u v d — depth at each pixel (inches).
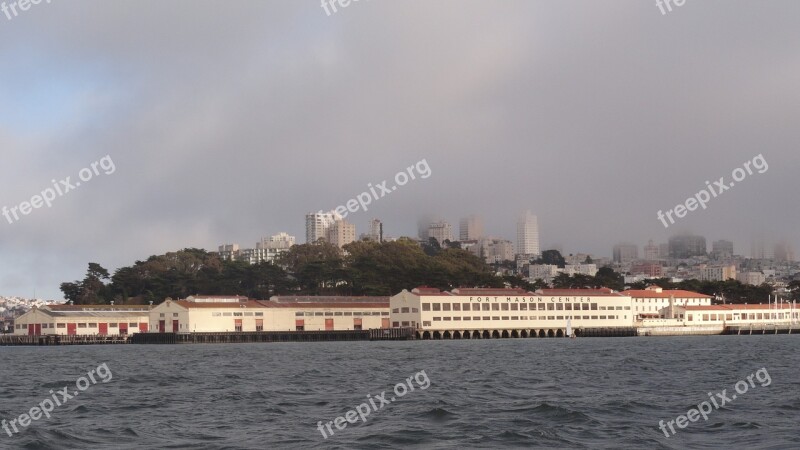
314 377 4749.0
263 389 4047.7
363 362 6097.4
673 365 5570.9
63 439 2596.0
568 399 3506.4
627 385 4148.6
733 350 7583.7
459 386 4119.1
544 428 2728.8
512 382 4343.0
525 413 3058.6
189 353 7829.7
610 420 2903.5
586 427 2758.4
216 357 6998.0
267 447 2465.6
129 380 4633.4
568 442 2522.1
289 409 3275.1
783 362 5816.9
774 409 3129.9
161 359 6796.3
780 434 2608.3
